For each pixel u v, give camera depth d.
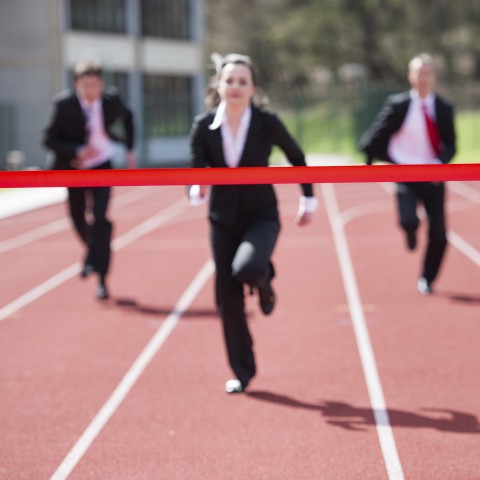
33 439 6.66
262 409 7.27
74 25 43.50
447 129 10.90
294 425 6.85
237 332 7.72
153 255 16.48
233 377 8.24
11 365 8.87
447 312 10.91
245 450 6.32
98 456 6.27
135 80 46.91
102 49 44.97
